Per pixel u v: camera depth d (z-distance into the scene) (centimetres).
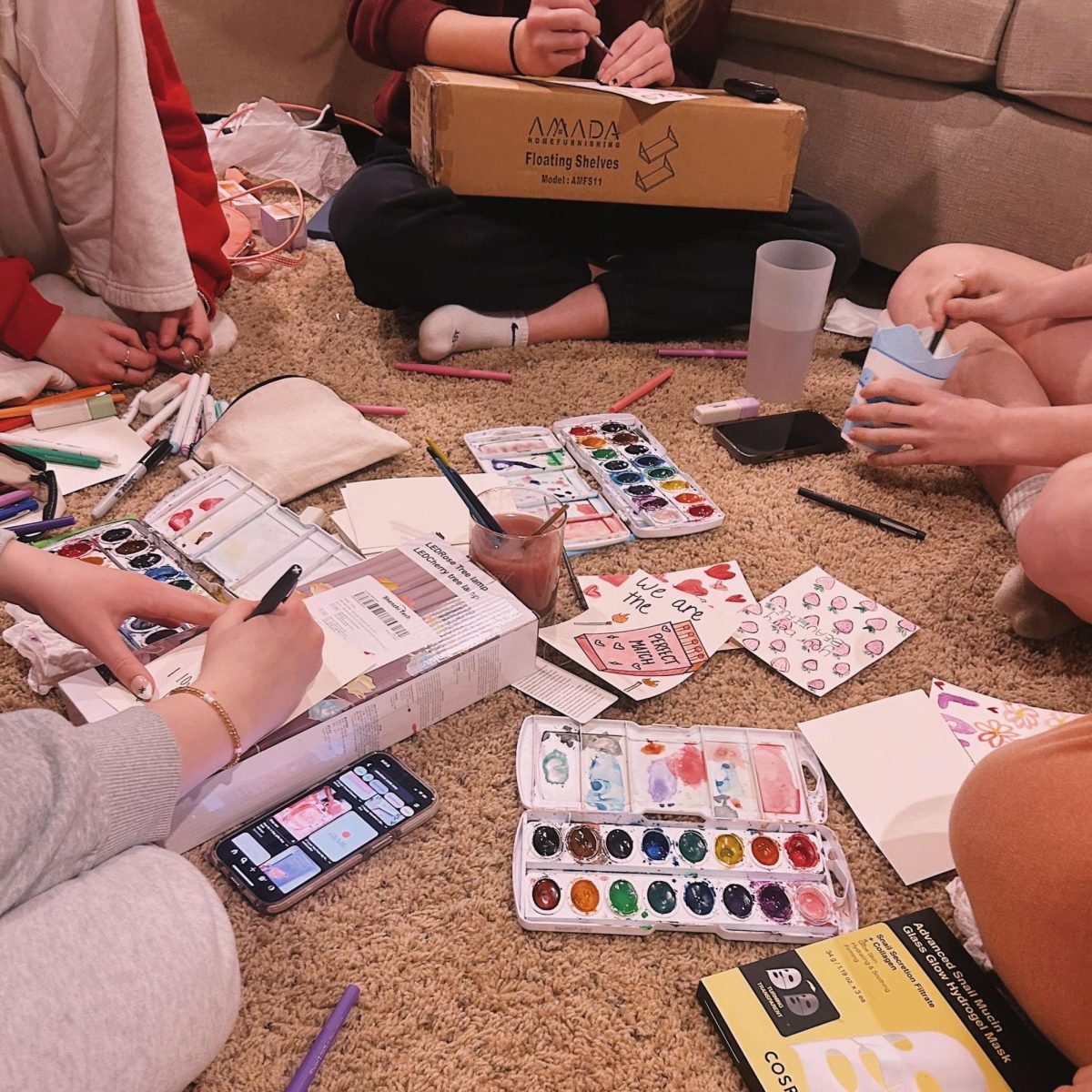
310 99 255
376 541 120
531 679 108
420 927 86
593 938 86
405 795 94
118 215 147
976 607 125
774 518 138
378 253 159
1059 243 172
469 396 158
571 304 174
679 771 99
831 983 81
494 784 98
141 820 71
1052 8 165
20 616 110
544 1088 76
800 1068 75
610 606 118
